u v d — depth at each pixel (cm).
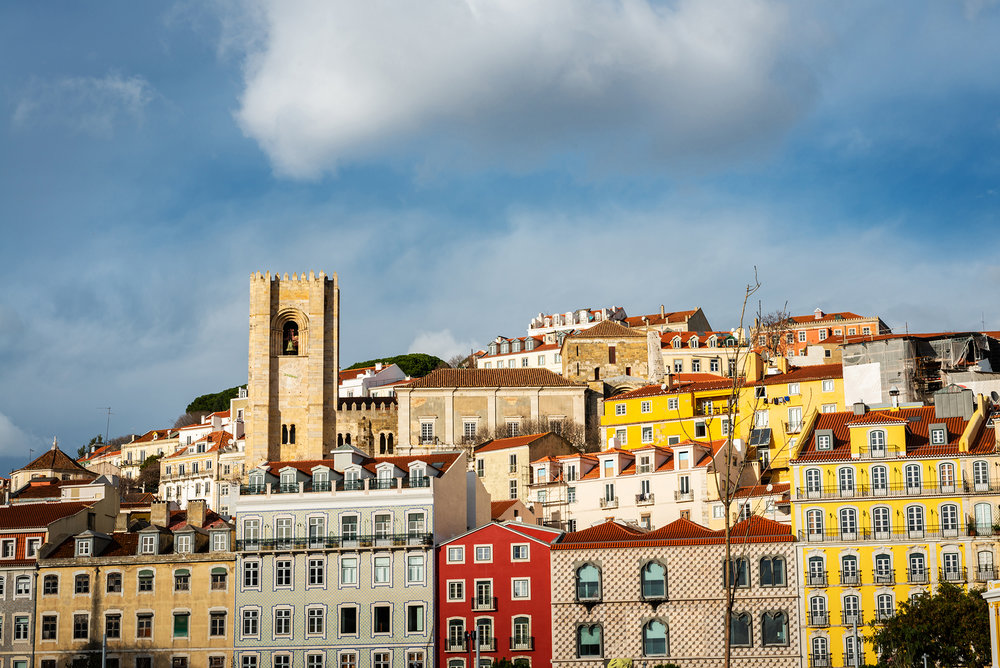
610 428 17025
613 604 11425
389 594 11906
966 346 16475
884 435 11488
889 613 11012
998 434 11256
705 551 11369
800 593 11181
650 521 13975
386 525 12094
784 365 17850
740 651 11112
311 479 12462
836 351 19638
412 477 12269
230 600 12106
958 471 11200
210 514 13512
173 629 12112
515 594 11681
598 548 11575
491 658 11556
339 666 11825
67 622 12250
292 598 12044
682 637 11244
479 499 13425
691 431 16250
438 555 11962
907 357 15962
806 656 11044
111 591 12269
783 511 12925
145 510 16388
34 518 12975
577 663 11362
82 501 13750
